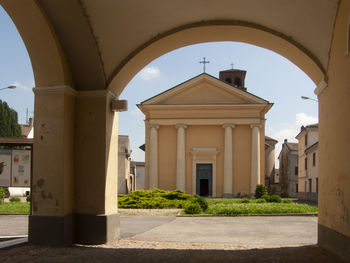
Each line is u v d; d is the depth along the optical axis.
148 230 11.12
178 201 21.58
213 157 33.97
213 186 33.59
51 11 7.19
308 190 40.84
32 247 7.36
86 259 6.29
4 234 10.13
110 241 8.11
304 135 43.44
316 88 8.20
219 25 8.20
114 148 8.54
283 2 7.25
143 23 7.95
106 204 8.03
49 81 7.78
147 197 22.20
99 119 8.07
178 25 8.27
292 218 15.65
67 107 7.86
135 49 8.40
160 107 33.81
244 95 33.62
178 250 7.46
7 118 43.69
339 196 6.84
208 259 6.54
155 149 33.66
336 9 6.84
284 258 6.68
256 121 33.41
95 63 7.91
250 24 8.12
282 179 57.62
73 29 7.47
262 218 15.62
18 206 19.77
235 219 15.15
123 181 42.62
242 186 33.31
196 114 33.88
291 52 8.39
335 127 7.09
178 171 33.34
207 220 14.66
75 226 7.96
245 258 6.66
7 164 9.69
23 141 8.77
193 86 34.28
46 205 7.64
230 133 33.41
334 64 7.16
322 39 7.44
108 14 7.43
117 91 8.79
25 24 7.26
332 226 7.23
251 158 33.22
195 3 7.61
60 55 7.59
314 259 6.60
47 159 7.71
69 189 7.84
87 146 8.08
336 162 7.03
